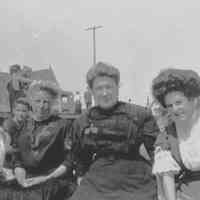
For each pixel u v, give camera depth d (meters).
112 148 3.27
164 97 2.79
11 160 4.25
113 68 3.33
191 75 2.68
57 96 4.18
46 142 3.99
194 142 2.73
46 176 3.96
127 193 3.21
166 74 2.73
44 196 3.93
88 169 3.56
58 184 3.95
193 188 2.76
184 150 2.74
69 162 3.79
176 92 2.70
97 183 3.26
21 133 4.13
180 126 2.78
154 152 2.96
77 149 3.53
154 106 2.96
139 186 3.23
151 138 3.24
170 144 2.80
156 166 2.81
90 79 3.35
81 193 3.28
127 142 3.26
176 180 2.84
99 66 3.33
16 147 4.14
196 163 2.72
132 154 3.31
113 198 3.18
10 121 5.11
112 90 3.29
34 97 4.05
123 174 3.25
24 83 11.51
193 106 2.74
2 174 4.12
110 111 3.33
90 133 3.33
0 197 4.01
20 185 4.04
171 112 2.76
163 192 2.85
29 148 4.02
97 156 3.36
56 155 4.03
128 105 3.36
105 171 3.27
